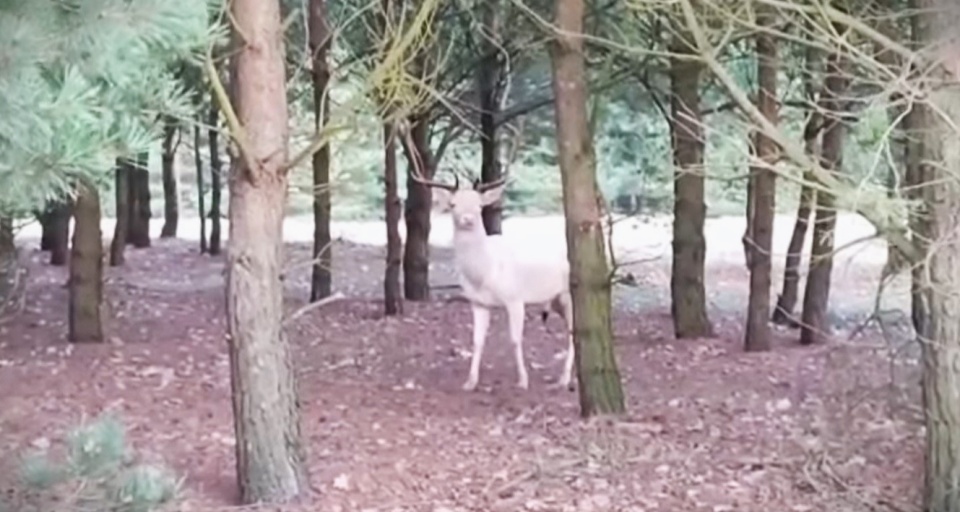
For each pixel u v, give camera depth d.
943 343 5.03
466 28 12.33
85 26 1.90
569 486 6.29
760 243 10.65
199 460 6.58
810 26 5.98
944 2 4.78
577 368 8.03
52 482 2.62
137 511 2.66
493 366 10.26
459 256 9.05
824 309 11.05
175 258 19.80
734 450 6.97
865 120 5.10
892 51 5.16
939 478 5.11
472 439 7.29
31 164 1.86
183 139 22.72
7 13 1.85
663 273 17.91
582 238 7.89
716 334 12.02
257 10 5.58
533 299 9.23
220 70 6.86
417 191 14.85
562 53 7.77
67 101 1.86
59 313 12.32
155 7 1.95
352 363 10.21
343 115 6.46
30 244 20.11
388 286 13.36
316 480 6.17
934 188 4.91
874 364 8.35
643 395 8.68
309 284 16.61
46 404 7.90
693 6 6.25
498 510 5.85
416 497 6.03
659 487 6.25
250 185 5.67
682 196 11.70
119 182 18.08
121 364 9.49
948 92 4.79
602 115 13.14
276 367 5.79
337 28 8.30
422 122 12.64
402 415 7.97
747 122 7.46
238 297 5.73
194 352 10.30
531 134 16.88
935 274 4.94
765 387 8.92
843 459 6.58
